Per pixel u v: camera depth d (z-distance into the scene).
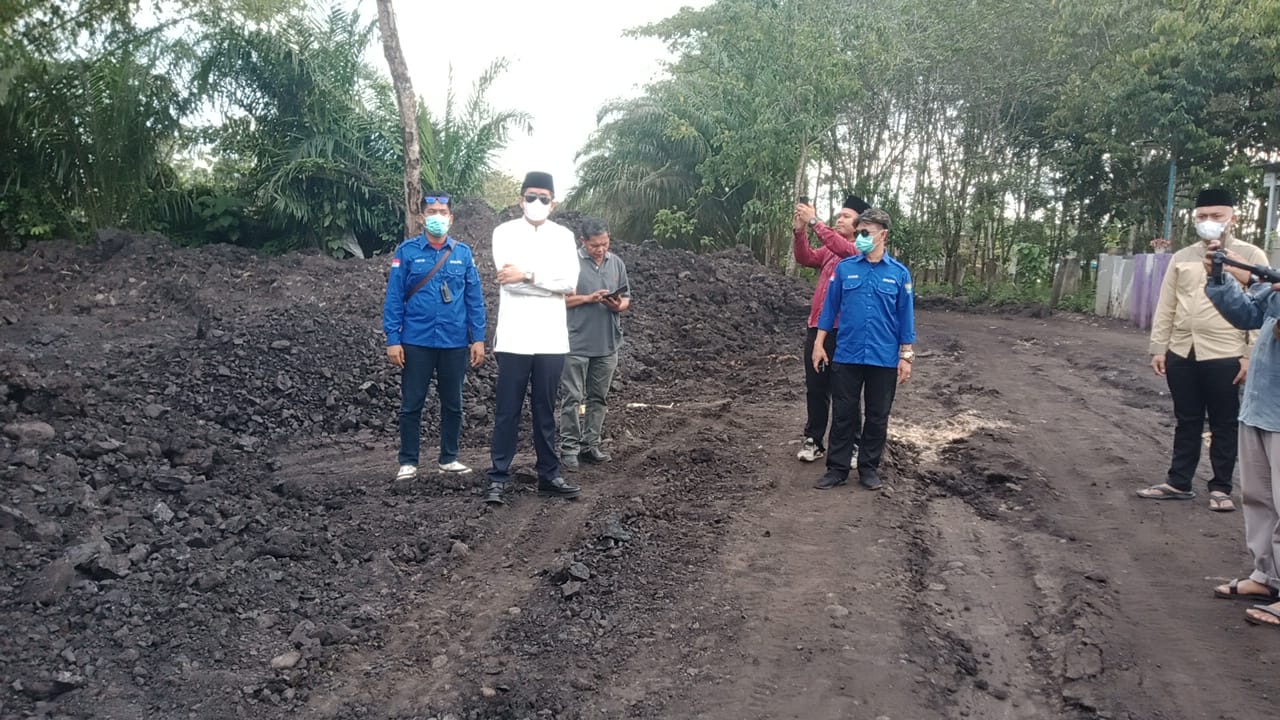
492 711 3.71
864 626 4.35
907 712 3.72
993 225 25.08
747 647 4.18
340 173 16.73
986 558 5.26
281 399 7.89
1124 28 20.30
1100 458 7.19
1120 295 18.52
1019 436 7.86
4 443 5.96
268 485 6.20
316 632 4.26
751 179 20.78
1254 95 19.12
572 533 5.50
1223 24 18.19
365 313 10.59
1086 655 4.10
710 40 22.38
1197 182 19.25
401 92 14.74
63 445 6.10
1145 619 4.46
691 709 3.73
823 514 5.80
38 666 3.81
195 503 5.66
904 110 24.58
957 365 11.84
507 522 5.69
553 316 5.96
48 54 14.60
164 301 11.73
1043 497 6.23
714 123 22.41
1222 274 4.43
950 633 4.38
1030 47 22.80
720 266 16.11
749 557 5.14
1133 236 21.81
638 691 3.86
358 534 5.43
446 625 4.40
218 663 3.98
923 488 6.45
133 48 15.44
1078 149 23.19
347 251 16.88
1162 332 6.14
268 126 17.06
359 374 8.51
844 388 6.25
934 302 22.27
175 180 16.69
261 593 4.57
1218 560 5.16
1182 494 6.18
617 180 24.58
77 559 4.52
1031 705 3.81
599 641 4.25
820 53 19.08
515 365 5.93
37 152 14.78
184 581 4.59
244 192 17.30
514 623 4.39
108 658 3.93
